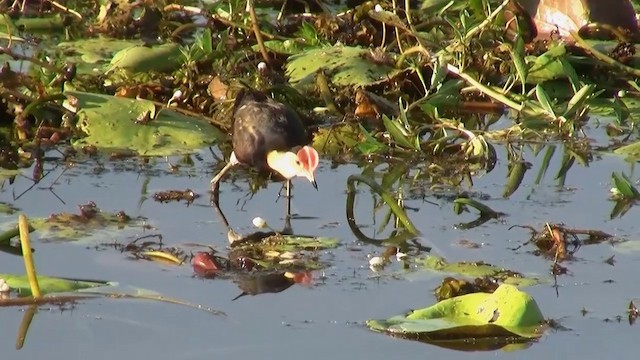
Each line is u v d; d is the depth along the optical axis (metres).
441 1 17.64
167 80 15.02
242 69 15.45
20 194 12.26
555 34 16.19
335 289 10.23
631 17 16.66
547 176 13.28
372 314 9.77
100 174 12.91
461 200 11.99
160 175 12.95
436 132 14.20
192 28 17.34
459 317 9.57
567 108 14.66
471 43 15.48
